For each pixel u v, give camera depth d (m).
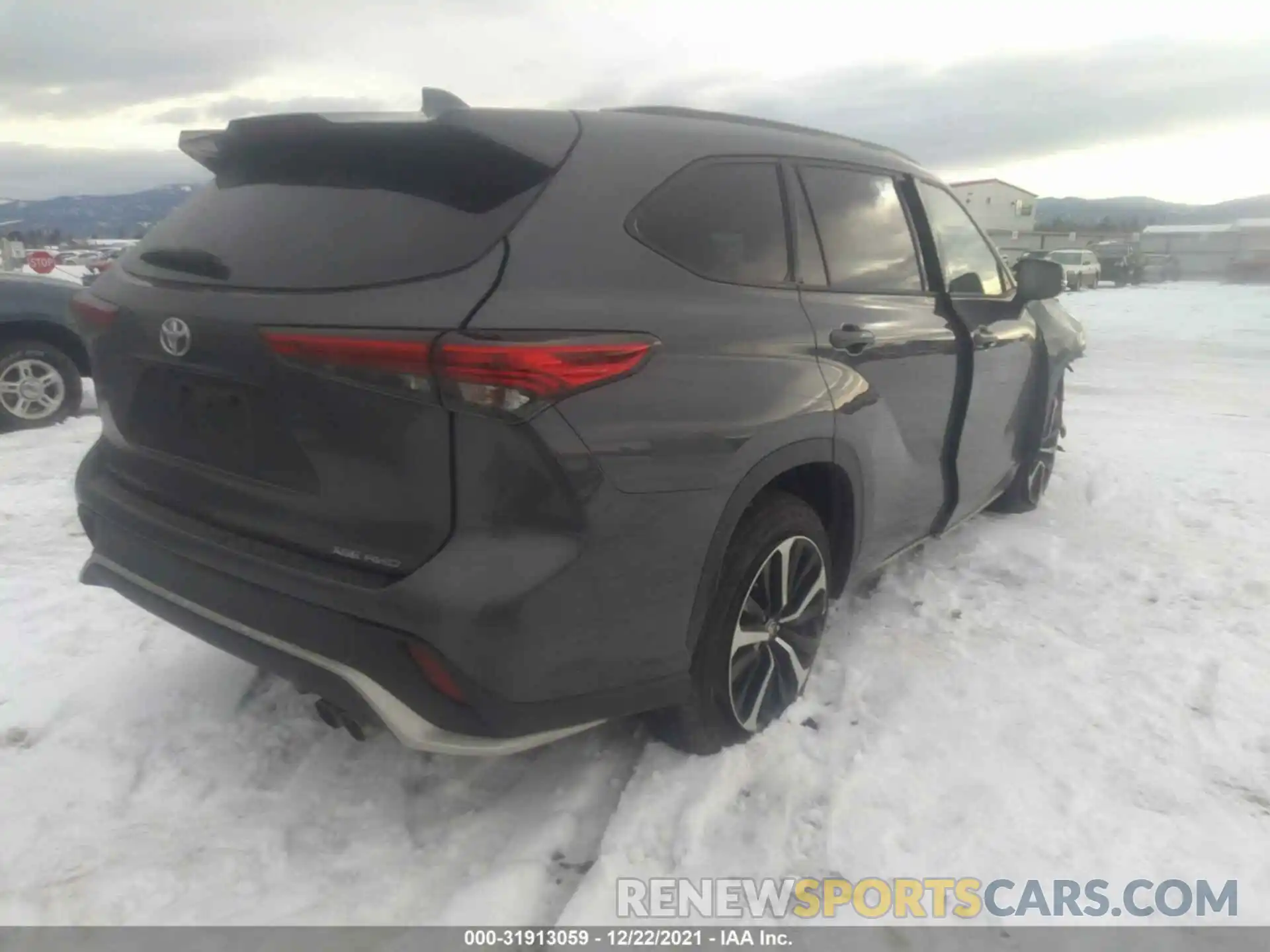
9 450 6.38
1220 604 4.00
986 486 4.30
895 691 3.23
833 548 3.16
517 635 2.08
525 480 2.07
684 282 2.47
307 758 2.82
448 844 2.48
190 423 2.42
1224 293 36.31
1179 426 7.92
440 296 2.04
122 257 2.78
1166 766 2.82
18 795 2.62
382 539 2.13
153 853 2.43
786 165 2.97
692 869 2.39
